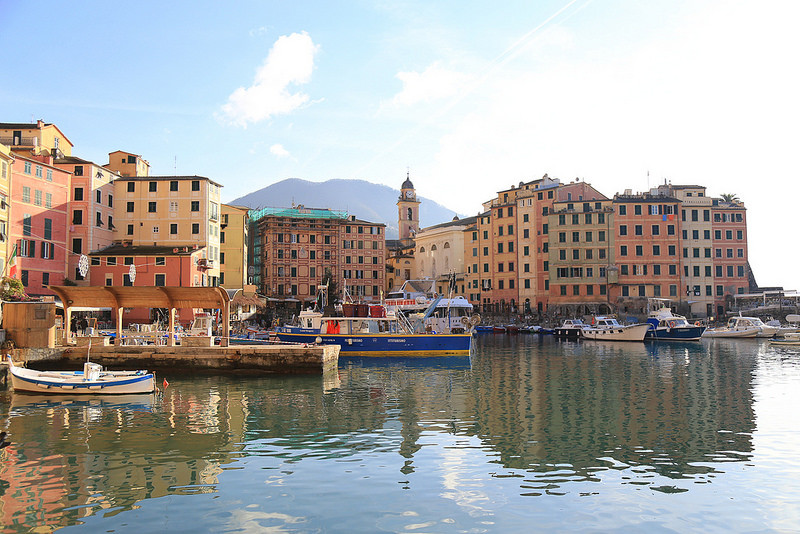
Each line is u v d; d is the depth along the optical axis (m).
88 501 15.00
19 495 15.44
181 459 18.56
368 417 25.03
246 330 67.62
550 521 13.72
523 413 25.84
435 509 14.39
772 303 96.19
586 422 23.88
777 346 64.12
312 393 31.53
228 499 15.07
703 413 25.56
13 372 30.39
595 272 98.12
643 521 13.73
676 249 97.81
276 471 17.33
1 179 56.66
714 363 46.00
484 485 16.08
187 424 23.59
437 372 41.31
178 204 76.25
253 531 13.17
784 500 14.98
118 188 76.31
